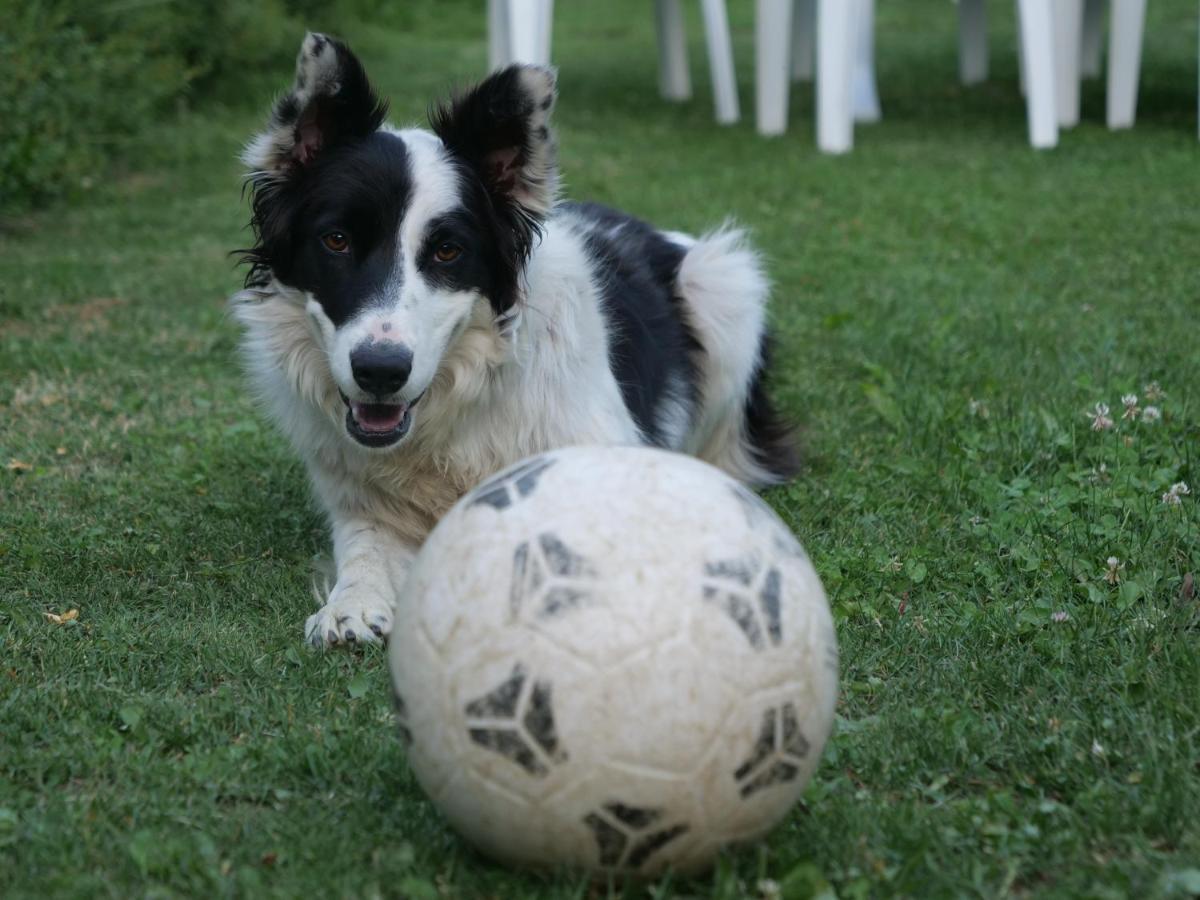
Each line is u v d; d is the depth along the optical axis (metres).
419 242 3.54
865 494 4.41
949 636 3.31
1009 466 4.59
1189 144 11.12
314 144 3.69
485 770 2.10
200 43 14.37
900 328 6.49
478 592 2.13
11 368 6.14
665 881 2.18
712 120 13.70
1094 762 2.69
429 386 3.71
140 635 3.43
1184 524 3.92
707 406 4.89
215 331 6.81
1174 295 6.87
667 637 2.06
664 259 4.94
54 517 4.36
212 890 2.28
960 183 10.05
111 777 2.73
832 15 11.37
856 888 2.22
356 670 3.23
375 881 2.29
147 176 11.37
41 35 10.27
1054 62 11.52
